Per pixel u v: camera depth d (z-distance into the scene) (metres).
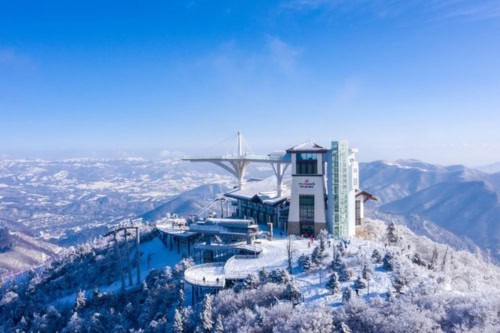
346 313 49.75
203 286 66.31
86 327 73.12
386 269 64.69
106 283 100.69
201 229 90.00
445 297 50.84
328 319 47.78
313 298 56.97
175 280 74.38
